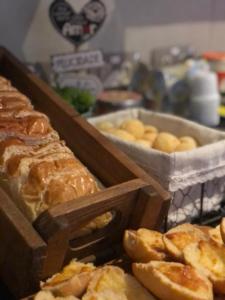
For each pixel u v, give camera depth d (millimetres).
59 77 1009
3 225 498
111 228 571
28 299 482
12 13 937
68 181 544
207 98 1067
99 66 1064
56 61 995
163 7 1154
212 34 1289
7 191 567
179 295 458
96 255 572
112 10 1063
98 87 1075
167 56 1207
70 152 610
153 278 474
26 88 762
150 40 1166
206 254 518
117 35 1096
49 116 713
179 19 1198
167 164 637
